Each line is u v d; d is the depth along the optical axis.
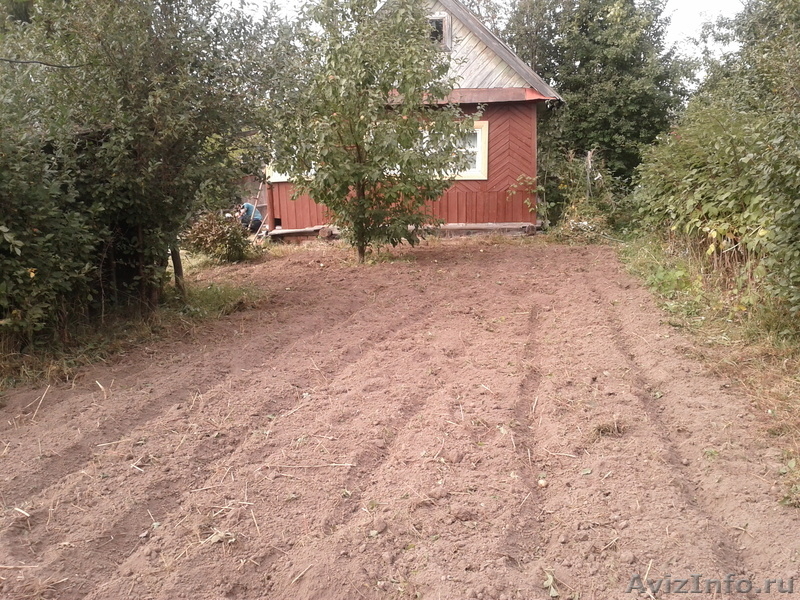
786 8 10.21
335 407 4.79
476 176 14.31
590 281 9.23
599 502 3.48
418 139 10.38
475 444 4.18
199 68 6.81
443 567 3.01
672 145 9.71
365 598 2.86
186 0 6.73
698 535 3.14
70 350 6.01
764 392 4.68
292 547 3.21
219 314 7.50
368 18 9.92
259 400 4.92
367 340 6.49
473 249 12.37
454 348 6.11
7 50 6.13
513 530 3.29
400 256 11.49
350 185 10.84
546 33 21.95
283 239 14.62
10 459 4.04
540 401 4.86
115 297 7.20
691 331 6.26
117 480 3.79
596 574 2.95
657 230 11.01
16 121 5.51
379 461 4.07
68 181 5.91
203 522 3.40
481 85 14.02
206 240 11.70
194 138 6.88
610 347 5.94
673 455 4.00
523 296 8.34
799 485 3.47
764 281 5.76
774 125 5.40
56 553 3.12
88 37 6.17
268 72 7.16
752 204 6.34
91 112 6.29
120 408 4.74
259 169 7.50
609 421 4.36
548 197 17.12
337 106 9.89
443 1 13.75
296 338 6.68
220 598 2.88
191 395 5.09
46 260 5.62
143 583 2.95
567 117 20.20
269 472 3.88
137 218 6.87
